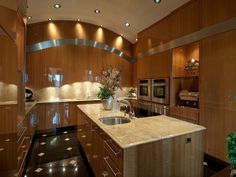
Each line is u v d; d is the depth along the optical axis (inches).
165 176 58.6
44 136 168.4
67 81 199.9
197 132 67.5
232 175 35.9
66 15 180.5
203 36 114.9
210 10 109.9
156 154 56.6
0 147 65.8
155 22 167.6
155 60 168.6
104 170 69.9
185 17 130.5
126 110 110.0
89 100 195.9
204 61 114.5
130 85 237.3
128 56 236.4
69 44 199.6
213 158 108.4
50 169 105.6
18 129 84.0
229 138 35.1
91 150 93.7
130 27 196.7
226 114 100.6
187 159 64.2
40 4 150.0
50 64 192.1
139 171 53.4
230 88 98.4
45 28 189.3
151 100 173.8
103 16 181.6
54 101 182.4
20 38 109.7
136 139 56.2
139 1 143.7
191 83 149.9
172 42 144.7
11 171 75.3
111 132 64.1
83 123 117.0
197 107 125.5
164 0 134.0
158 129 68.1
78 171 103.3
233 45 96.9
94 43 212.2
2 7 64.9
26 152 110.3
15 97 81.2
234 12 96.1
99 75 215.5
